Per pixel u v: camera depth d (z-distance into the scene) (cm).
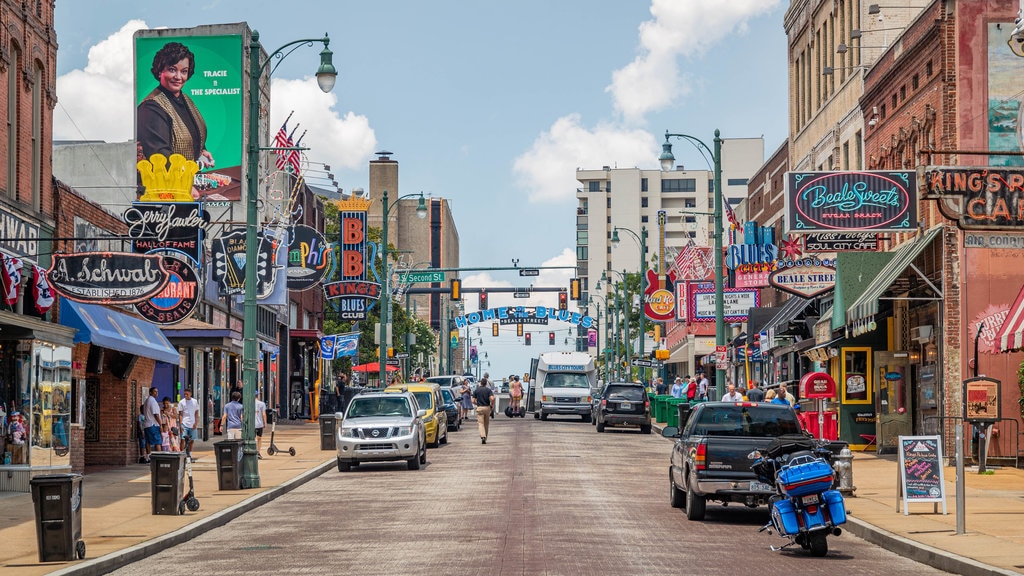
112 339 2750
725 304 5162
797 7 5188
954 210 2238
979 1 3064
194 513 2067
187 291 2589
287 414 6312
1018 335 2380
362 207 6106
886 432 3394
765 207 5894
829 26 4650
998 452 2958
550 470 3019
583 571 1422
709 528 1891
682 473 2039
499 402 8688
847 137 4256
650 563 1493
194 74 5459
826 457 1641
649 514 2078
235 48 5462
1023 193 2248
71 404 2833
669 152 4078
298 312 6731
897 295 3344
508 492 2453
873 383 3503
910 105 3381
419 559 1536
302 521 2048
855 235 3328
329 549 1661
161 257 2488
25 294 2633
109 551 1597
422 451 3272
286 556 1603
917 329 3338
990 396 1741
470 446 4053
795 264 3756
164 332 3688
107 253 2458
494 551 1599
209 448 3862
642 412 4850
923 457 1958
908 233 3434
